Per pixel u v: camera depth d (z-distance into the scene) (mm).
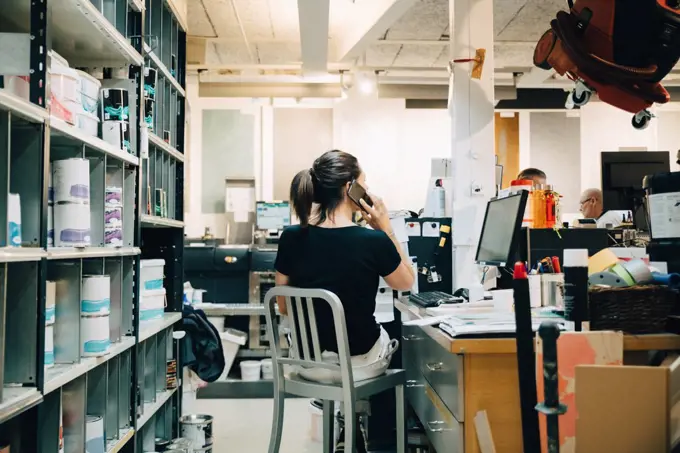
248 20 5531
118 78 2521
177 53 3451
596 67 2426
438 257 3559
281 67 6254
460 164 3600
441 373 2080
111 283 2309
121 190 2273
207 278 5602
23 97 1626
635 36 2344
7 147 1423
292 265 2236
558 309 2031
